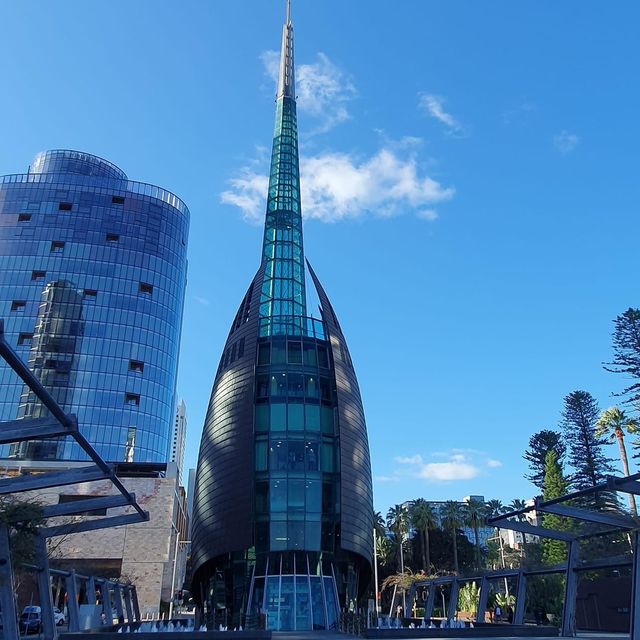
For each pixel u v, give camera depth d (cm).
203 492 5109
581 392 8138
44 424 1510
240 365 5294
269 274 6188
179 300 14488
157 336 13488
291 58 8250
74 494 7131
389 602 9656
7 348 1195
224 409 5194
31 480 1930
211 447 5169
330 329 5600
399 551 10056
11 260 13200
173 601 7469
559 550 6488
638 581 2169
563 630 2994
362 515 4872
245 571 4528
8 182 14075
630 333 6844
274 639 3008
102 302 13212
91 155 16025
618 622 4447
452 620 4034
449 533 10000
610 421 7438
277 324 5625
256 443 4891
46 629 2328
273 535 4525
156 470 8238
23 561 2108
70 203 13975
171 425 13575
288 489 4694
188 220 15638
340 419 5044
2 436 1473
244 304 6125
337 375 5256
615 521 2427
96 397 12425
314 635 3384
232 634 2561
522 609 3403
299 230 6638
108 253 13688
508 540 15225
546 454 8081
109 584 3975
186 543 11506
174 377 13875
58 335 12656
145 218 14400
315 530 4606
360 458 5078
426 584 4819
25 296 12950
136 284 13638
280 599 4275
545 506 2461
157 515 7081
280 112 7606
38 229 13575
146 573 6762
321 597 4350
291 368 5219
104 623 3766
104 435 12200
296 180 7019
